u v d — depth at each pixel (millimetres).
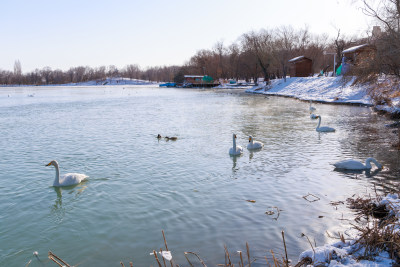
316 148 18656
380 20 23938
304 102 49094
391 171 13891
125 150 19047
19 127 28344
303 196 11445
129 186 13055
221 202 11180
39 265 7953
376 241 6660
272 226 9305
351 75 31719
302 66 76250
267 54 86688
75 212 10812
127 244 8719
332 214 9875
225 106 45594
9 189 13055
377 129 23922
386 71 25781
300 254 7168
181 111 39906
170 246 8477
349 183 12602
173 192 12258
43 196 12297
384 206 9516
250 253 7969
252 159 16609
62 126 28656
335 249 6680
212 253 8055
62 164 16375
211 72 139875
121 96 77312
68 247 8711
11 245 8898
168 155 17750
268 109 40594
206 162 16219
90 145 20547
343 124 26844
